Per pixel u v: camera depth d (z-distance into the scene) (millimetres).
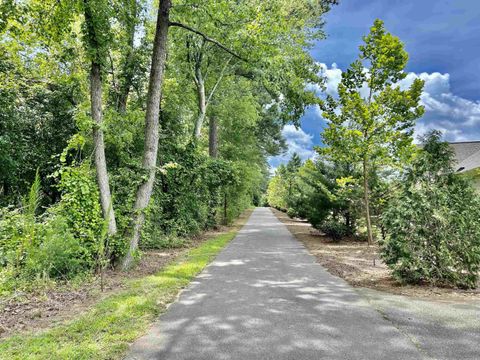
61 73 12117
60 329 4441
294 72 13281
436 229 6918
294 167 46625
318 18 15500
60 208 7883
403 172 8336
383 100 12734
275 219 33125
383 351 3795
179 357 3670
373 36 12898
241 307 5520
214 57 17891
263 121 26016
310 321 4820
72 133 13523
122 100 13062
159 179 14148
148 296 6109
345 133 12891
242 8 10547
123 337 4203
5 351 3754
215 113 20672
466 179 7812
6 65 12102
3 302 5613
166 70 15805
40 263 6867
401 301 5824
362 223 15461
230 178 17562
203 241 15273
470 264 6707
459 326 4574
